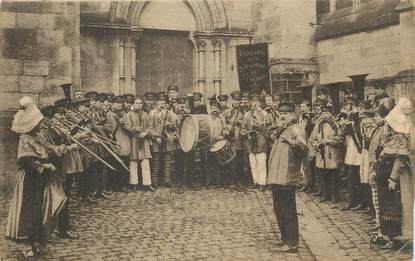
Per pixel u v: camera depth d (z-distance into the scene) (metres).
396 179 6.00
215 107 9.50
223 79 12.08
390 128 6.09
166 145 9.50
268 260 5.84
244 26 11.80
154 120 9.38
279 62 10.77
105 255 5.90
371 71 9.88
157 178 9.42
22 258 5.86
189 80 11.98
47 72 9.27
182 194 8.94
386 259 5.96
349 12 10.48
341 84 9.94
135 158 9.11
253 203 8.33
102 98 9.19
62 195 6.02
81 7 10.84
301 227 7.10
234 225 7.17
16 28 9.09
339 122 8.25
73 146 6.08
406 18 9.12
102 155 8.50
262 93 10.84
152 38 11.66
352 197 7.94
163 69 11.76
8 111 8.94
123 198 8.59
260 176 9.33
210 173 9.52
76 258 5.80
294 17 10.82
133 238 6.54
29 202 5.70
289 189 6.11
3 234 6.66
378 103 7.56
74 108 7.53
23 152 5.54
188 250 6.10
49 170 5.75
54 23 9.34
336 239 6.59
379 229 6.46
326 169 8.41
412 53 9.09
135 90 11.43
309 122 9.01
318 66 10.88
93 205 8.09
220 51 11.85
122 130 9.02
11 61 9.05
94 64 11.00
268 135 9.26
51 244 6.29
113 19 11.08
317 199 8.68
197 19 11.84
